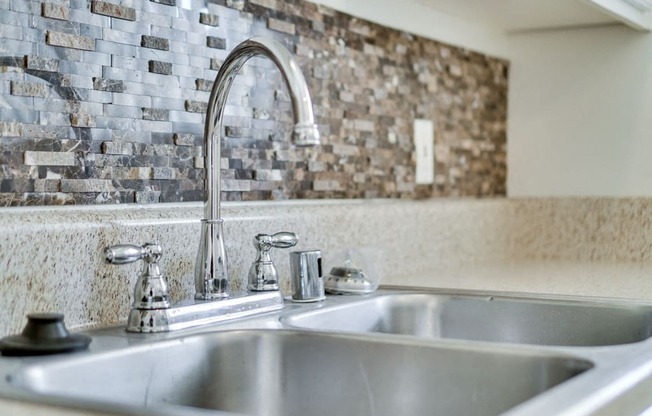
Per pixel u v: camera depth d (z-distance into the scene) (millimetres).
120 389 905
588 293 1419
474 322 1419
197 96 1292
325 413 1017
